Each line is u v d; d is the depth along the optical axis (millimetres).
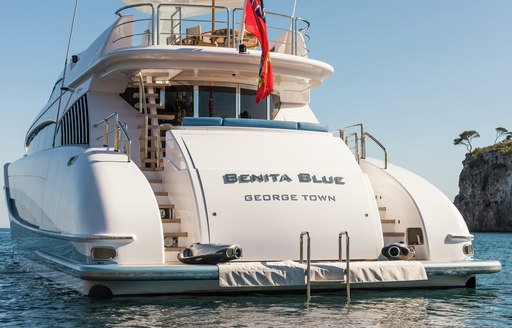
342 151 9234
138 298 7324
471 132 129000
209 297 7453
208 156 8492
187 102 10969
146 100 10734
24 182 12305
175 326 6012
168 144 8969
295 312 6688
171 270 7086
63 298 7906
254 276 7266
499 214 116688
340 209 8406
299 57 10664
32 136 15836
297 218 8164
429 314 6773
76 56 13344
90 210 7547
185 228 8203
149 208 7570
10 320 6527
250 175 8336
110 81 10758
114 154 8305
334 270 7461
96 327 6008
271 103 11578
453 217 8758
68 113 12000
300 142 9133
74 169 8328
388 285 8188
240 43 10258
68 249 8062
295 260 8031
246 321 6211
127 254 7344
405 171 9516
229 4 15484
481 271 8273
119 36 10836
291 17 11398
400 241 8867
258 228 7984
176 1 15102
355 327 6035
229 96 11117
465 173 123500
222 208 7977
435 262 8180
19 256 12727
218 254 7324
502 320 6527
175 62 10266
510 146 119125
